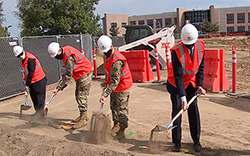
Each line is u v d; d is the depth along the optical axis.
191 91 4.42
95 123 5.05
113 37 20.00
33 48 11.02
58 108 7.76
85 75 5.78
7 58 9.52
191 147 4.64
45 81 6.73
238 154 4.31
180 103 4.30
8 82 9.53
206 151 4.44
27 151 4.71
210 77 8.83
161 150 4.49
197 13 74.69
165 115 6.61
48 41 11.88
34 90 6.57
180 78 4.13
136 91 9.51
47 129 5.92
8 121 6.67
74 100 8.68
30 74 6.42
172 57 4.17
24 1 22.05
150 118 6.43
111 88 4.80
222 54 8.67
